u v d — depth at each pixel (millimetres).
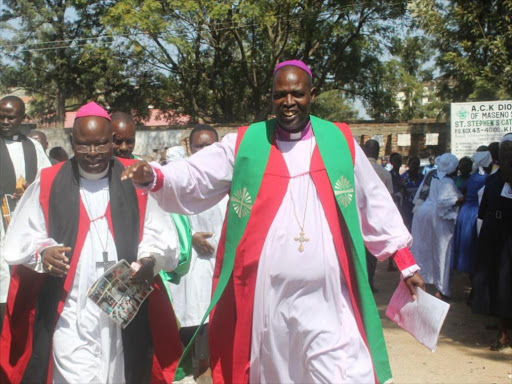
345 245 3588
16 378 4016
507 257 6633
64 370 3727
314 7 28609
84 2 31016
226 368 3695
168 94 33344
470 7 13688
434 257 9227
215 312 3721
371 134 26094
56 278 3811
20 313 4012
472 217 8750
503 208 6711
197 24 27734
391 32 30422
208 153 3697
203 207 3760
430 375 6121
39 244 3777
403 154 26188
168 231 4004
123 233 3904
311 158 3652
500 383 5879
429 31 14727
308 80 3654
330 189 3607
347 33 29562
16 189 5398
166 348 4129
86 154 3787
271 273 3520
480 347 7027
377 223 3695
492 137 12344
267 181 3617
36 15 31875
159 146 26188
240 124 26641
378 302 9109
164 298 4148
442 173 9141
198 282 5379
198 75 32156
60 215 3875
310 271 3486
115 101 33844
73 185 3930
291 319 3506
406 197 12539
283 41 31016
